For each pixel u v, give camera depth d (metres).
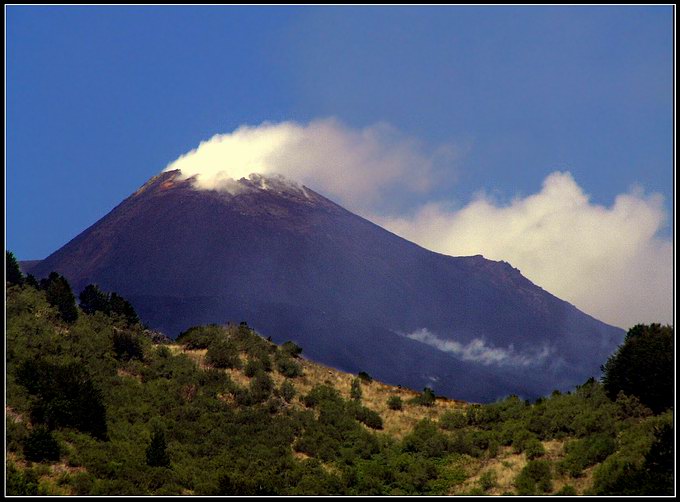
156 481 85.31
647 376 95.38
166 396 105.94
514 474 89.75
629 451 83.75
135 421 99.38
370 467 94.56
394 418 110.62
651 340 97.44
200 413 104.19
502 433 99.75
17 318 108.69
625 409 94.94
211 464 93.62
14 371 97.44
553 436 96.69
